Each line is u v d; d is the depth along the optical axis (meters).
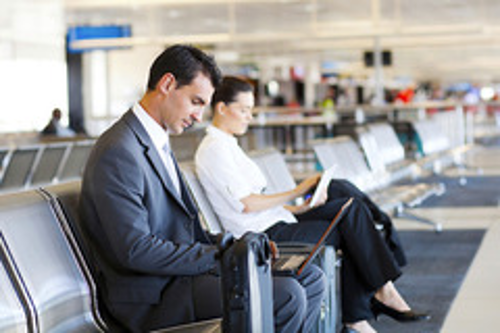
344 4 20.00
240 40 18.81
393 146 9.67
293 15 21.64
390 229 4.34
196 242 2.89
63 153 9.02
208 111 18.94
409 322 4.46
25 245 2.58
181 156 9.81
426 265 6.19
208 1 18.23
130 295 2.75
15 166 8.04
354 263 4.00
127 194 2.68
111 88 24.95
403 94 19.80
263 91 39.69
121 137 2.76
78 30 19.12
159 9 19.09
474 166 15.32
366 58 20.38
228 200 3.98
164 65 2.86
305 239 4.01
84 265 2.79
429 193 7.46
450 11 21.80
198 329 2.67
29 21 19.03
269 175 5.16
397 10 21.30
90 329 2.73
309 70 42.78
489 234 7.55
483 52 40.56
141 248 2.65
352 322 4.02
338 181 4.46
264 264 2.48
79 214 2.80
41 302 2.53
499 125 34.00
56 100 21.67
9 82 20.38
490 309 4.76
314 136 15.46
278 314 2.80
